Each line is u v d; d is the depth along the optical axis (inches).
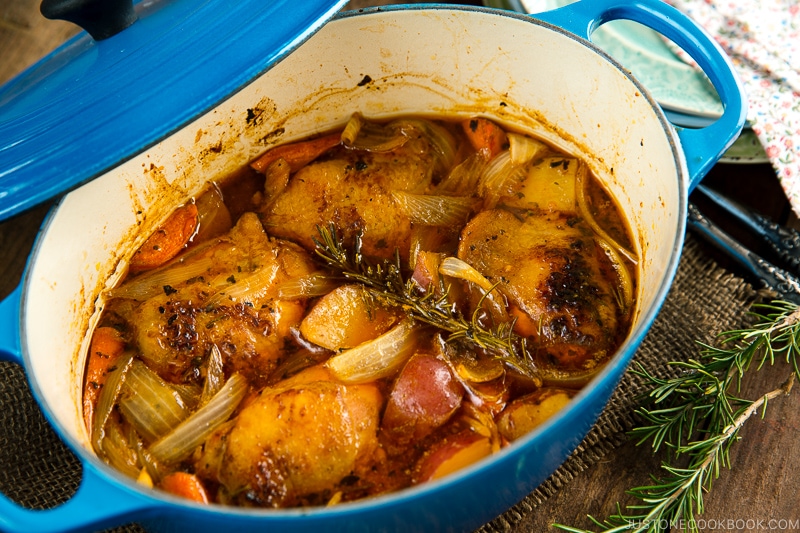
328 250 23.2
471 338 21.3
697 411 22.9
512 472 19.7
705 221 25.9
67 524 18.2
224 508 18.3
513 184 24.2
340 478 20.7
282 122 25.4
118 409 21.9
